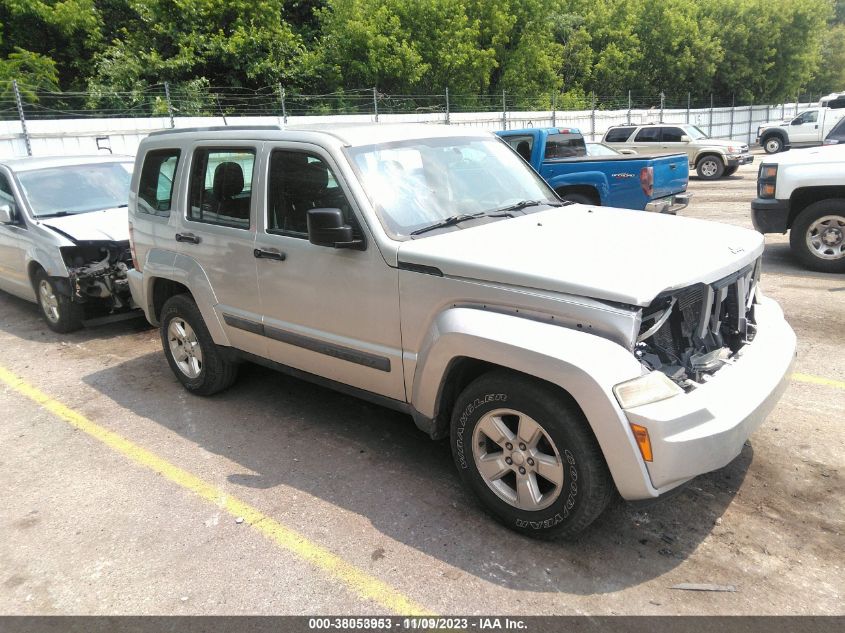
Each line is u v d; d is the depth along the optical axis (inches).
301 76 1011.3
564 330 110.0
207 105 845.2
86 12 900.6
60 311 266.8
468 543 122.7
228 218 170.6
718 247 128.6
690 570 112.7
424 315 129.1
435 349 124.2
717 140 806.5
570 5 1534.2
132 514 138.6
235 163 167.2
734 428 107.7
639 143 840.9
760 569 112.2
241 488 146.6
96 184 304.7
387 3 1074.1
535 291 114.5
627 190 375.6
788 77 1535.4
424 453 159.6
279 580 115.3
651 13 1455.5
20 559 125.4
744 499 132.3
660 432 102.1
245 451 164.2
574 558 117.0
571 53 1445.6
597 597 107.3
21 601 113.7
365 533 127.4
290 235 152.9
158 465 159.2
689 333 120.0
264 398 197.5
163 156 192.1
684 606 104.4
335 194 142.5
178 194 184.7
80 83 930.7
